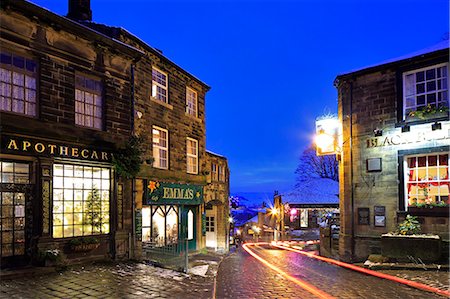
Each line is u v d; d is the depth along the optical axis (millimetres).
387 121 13039
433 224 11719
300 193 33656
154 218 14062
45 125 9508
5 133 8789
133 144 11750
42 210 9430
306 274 10867
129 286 8070
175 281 8906
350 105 14008
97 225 10898
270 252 19969
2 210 8953
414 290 8445
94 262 10492
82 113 10805
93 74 11047
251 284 9164
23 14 9250
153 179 13562
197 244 17031
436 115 11945
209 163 19609
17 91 9336
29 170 9453
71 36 10391
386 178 12898
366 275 10633
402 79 12820
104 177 11211
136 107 12773
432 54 11977
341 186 14320
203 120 18109
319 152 14656
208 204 19500
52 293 7277
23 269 8797
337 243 15086
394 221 12617
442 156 12117
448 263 11062
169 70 15195
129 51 11906
